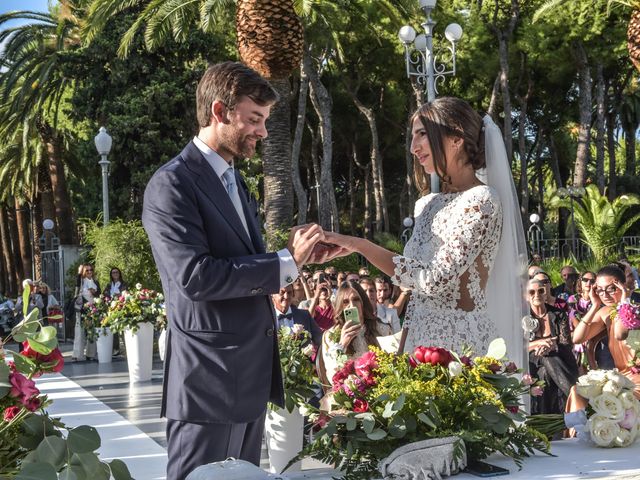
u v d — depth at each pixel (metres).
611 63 34.50
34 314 3.00
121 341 15.38
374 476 2.85
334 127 37.53
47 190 36.31
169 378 2.89
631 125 45.84
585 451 3.17
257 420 3.03
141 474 5.62
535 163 47.66
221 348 2.82
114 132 24.41
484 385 2.95
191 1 18.92
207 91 2.90
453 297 3.25
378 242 30.34
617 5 30.00
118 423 7.85
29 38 27.61
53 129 30.38
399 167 42.66
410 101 35.34
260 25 11.19
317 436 2.93
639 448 3.20
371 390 2.95
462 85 36.06
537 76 36.56
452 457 2.78
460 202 3.25
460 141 3.33
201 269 2.70
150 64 25.27
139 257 17.98
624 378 3.36
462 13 33.56
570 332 6.45
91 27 20.27
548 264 22.12
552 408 6.39
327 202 28.69
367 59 33.09
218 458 2.85
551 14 31.05
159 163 24.72
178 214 2.76
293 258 2.83
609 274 5.67
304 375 4.88
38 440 2.88
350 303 5.76
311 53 26.52
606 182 46.62
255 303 2.90
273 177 19.30
